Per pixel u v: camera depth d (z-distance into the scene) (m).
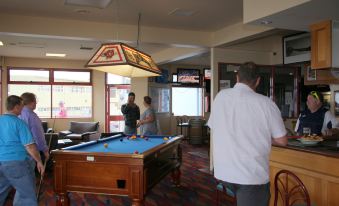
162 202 4.33
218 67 6.08
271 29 4.82
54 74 9.82
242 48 6.32
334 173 2.64
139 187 3.26
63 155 3.45
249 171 2.06
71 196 4.59
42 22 5.21
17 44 7.33
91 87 10.14
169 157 4.47
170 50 8.02
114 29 5.62
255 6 3.68
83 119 10.05
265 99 2.12
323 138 3.36
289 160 3.06
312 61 3.54
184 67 11.09
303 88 6.60
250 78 2.17
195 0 4.39
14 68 9.45
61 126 9.89
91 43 7.13
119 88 10.16
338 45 3.40
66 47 7.71
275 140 2.15
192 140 10.10
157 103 10.27
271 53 6.59
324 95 6.04
